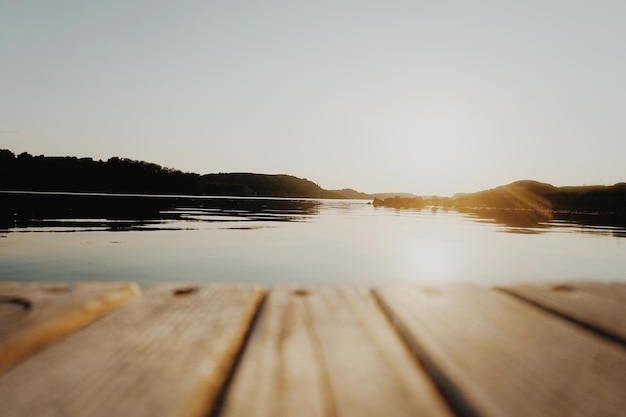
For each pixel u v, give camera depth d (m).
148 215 17.69
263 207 32.38
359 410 0.56
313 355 0.75
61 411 0.54
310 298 1.16
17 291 1.08
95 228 11.25
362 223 16.33
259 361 0.72
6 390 0.59
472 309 1.04
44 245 7.56
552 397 0.61
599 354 0.77
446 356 0.74
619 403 0.59
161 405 0.56
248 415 0.54
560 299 1.11
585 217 23.73
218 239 9.24
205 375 0.66
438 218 20.95
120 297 1.11
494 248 8.31
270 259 6.47
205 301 1.12
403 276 5.34
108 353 0.74
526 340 0.83
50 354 0.73
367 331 0.90
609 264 6.39
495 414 0.56
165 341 0.81
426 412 0.56
